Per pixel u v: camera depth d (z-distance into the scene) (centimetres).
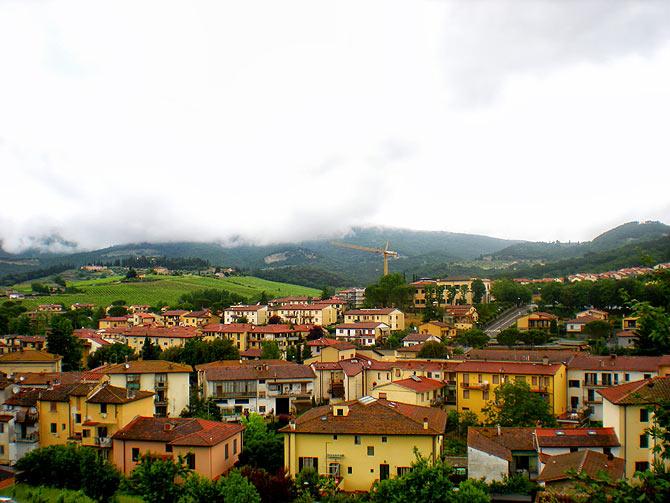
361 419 7238
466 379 10638
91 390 8475
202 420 8169
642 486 2098
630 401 6569
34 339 18050
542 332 16888
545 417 8806
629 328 16875
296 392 11912
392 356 15125
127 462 7450
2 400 9588
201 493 5438
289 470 6981
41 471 6825
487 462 6875
